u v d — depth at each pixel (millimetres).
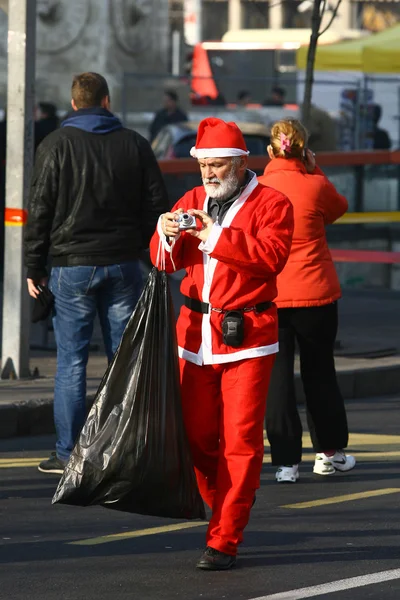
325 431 23516
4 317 30406
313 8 40188
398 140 79812
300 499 21672
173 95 72562
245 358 17016
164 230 16781
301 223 22641
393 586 16641
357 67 65688
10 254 30125
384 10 139125
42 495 21797
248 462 17047
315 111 69750
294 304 22703
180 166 52031
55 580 16797
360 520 20203
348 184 53094
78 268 22891
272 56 87500
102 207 22844
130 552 18203
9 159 29734
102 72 95188
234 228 16844
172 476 16875
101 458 16812
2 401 27531
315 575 17109
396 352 36250
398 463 24828
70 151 22766
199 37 126125
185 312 17469
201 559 17312
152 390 16844
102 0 95125
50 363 33094
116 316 23234
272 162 23031
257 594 16250
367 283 53031
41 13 94562
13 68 29703
